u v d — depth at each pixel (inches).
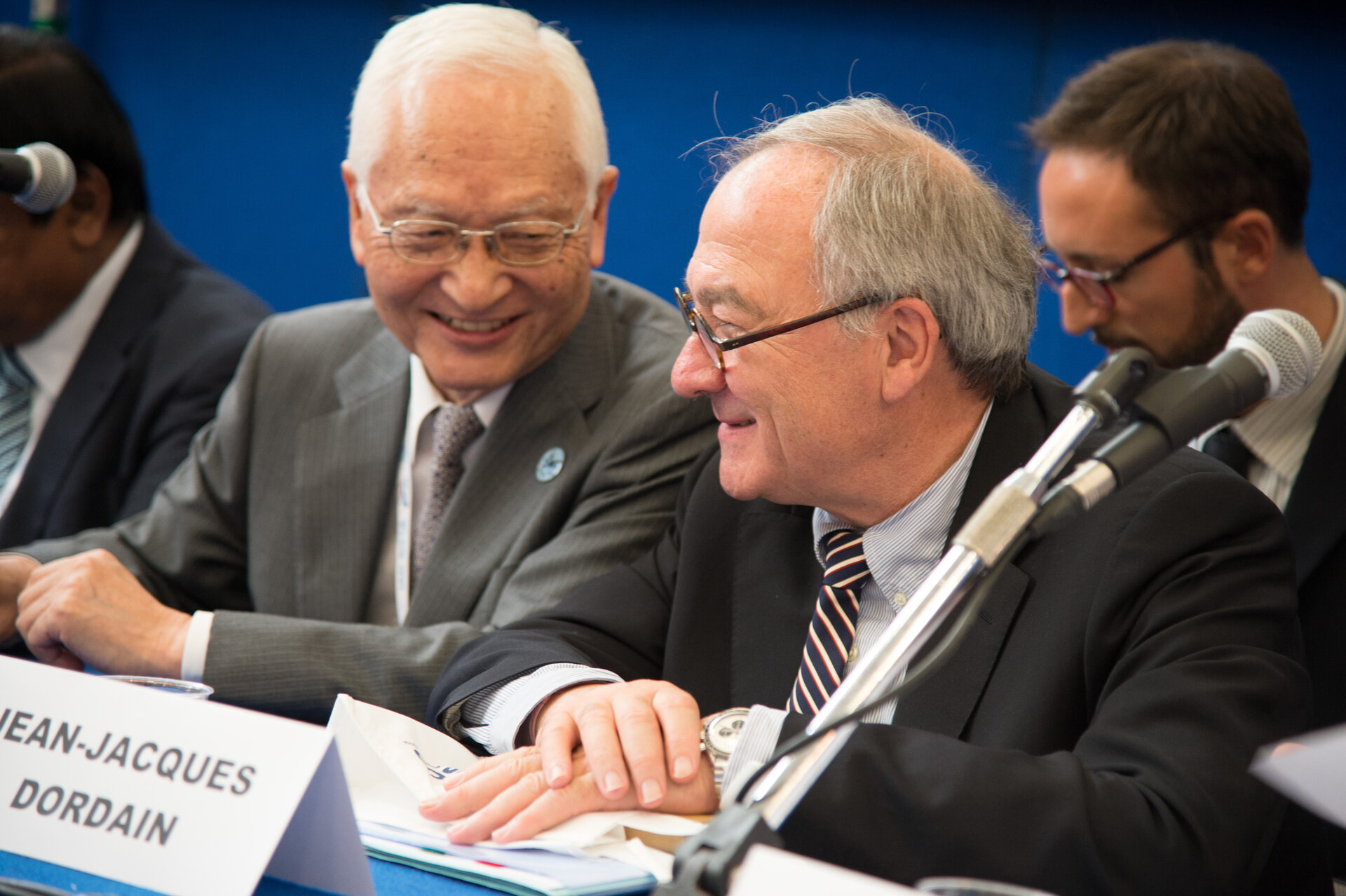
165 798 40.8
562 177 78.3
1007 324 57.5
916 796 44.0
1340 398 84.0
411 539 84.7
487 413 84.1
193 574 88.4
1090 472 37.9
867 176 56.0
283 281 191.8
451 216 76.4
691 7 161.5
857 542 60.2
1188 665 48.8
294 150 191.0
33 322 107.2
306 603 83.8
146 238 113.0
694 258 58.5
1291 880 55.6
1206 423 39.0
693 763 48.2
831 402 56.1
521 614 74.9
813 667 59.1
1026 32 143.1
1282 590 52.7
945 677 54.6
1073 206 91.6
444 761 52.6
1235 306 90.2
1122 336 93.4
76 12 198.2
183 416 104.0
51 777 42.9
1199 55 91.6
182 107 195.8
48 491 104.5
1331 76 129.0
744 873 31.2
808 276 55.5
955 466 58.4
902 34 150.1
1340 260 129.9
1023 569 55.6
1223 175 87.6
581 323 85.7
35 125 103.0
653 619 68.1
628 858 43.8
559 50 80.5
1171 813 43.9
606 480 78.8
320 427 87.6
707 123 161.8
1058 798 43.4
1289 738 47.8
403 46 78.3
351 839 39.2
